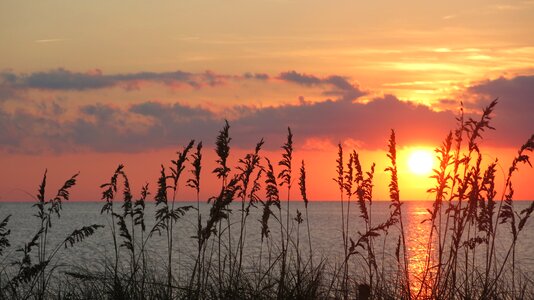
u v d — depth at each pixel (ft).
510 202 29.12
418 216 612.29
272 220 294.05
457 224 30.58
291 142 31.58
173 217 28.55
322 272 30.76
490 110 28.53
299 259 31.65
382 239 165.68
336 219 491.31
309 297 28.58
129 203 29.58
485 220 29.17
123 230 29.45
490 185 28.89
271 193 31.22
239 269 29.60
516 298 31.65
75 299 31.07
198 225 28.32
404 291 30.66
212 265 30.83
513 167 28.66
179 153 28.14
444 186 29.17
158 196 28.40
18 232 299.38
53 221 470.39
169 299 28.35
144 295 29.19
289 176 31.40
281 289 28.45
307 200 32.19
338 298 29.89
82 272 34.88
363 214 30.96
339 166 31.60
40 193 29.37
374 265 30.07
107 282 30.35
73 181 29.43
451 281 29.71
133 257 29.81
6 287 28.81
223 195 28.04
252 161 30.63
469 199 28.73
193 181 28.09
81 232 28.73
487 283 29.68
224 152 27.94
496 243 147.02
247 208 30.63
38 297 30.19
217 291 30.01
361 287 24.06
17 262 29.12
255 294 29.01
